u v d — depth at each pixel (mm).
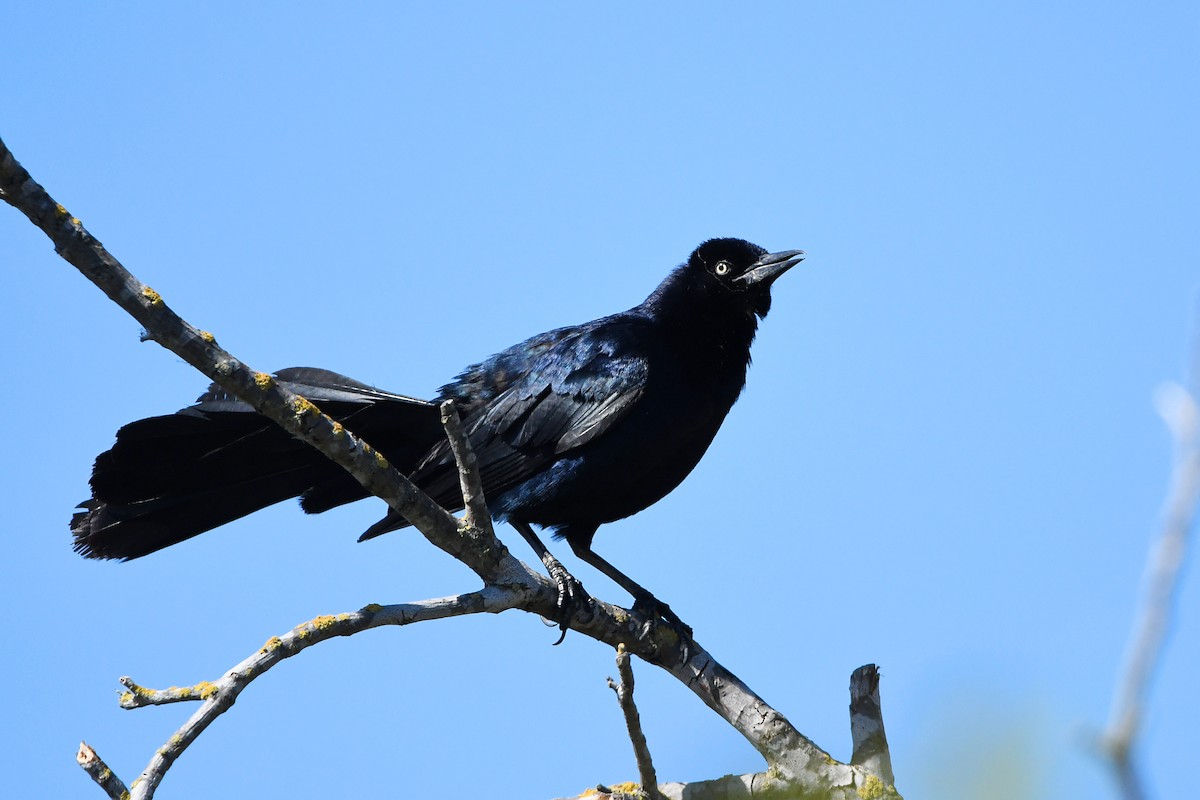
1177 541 3281
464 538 9570
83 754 7090
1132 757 3107
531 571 10164
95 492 11789
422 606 8930
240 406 11617
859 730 9852
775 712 10031
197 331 8320
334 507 12898
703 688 10430
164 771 7234
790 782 9539
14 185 7461
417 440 13336
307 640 8023
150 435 11734
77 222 7695
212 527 12383
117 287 7969
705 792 9492
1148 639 3197
